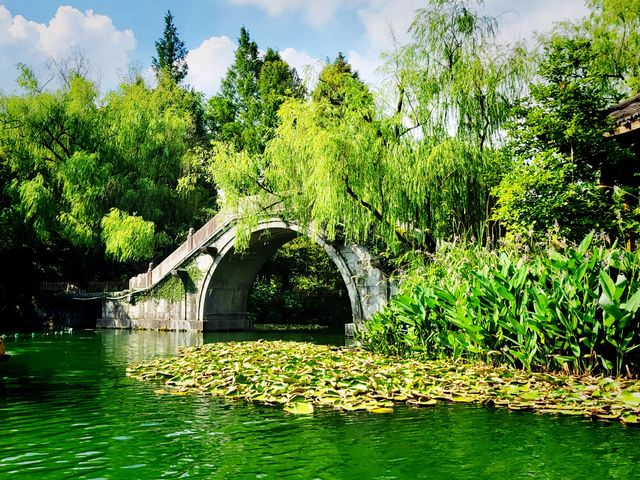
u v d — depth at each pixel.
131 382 8.82
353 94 15.83
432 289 10.20
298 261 34.41
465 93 14.30
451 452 4.53
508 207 11.60
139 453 4.69
